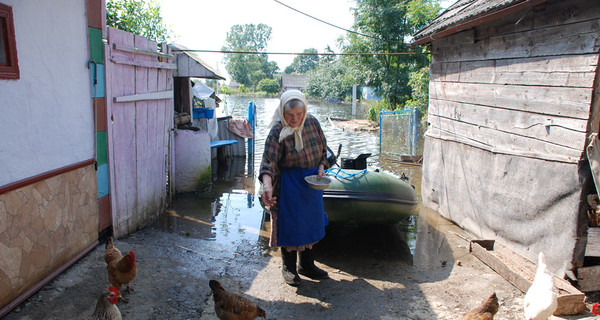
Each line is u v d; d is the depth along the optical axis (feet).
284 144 12.26
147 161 18.38
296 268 14.24
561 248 13.20
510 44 15.84
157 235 17.22
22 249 10.66
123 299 11.27
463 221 19.44
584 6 12.41
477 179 18.07
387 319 11.52
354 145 46.60
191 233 17.97
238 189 27.02
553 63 13.64
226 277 13.67
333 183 16.93
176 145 24.26
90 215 13.96
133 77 16.75
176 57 25.82
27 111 10.77
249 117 40.04
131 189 16.93
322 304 12.25
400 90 68.33
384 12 65.82
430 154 23.00
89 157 13.84
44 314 10.29
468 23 16.67
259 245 17.04
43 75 11.35
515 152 15.42
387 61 70.03
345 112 102.32
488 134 17.34
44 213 11.48
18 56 10.39
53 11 11.69
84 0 13.28
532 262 14.52
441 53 21.76
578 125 12.62
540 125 14.28
